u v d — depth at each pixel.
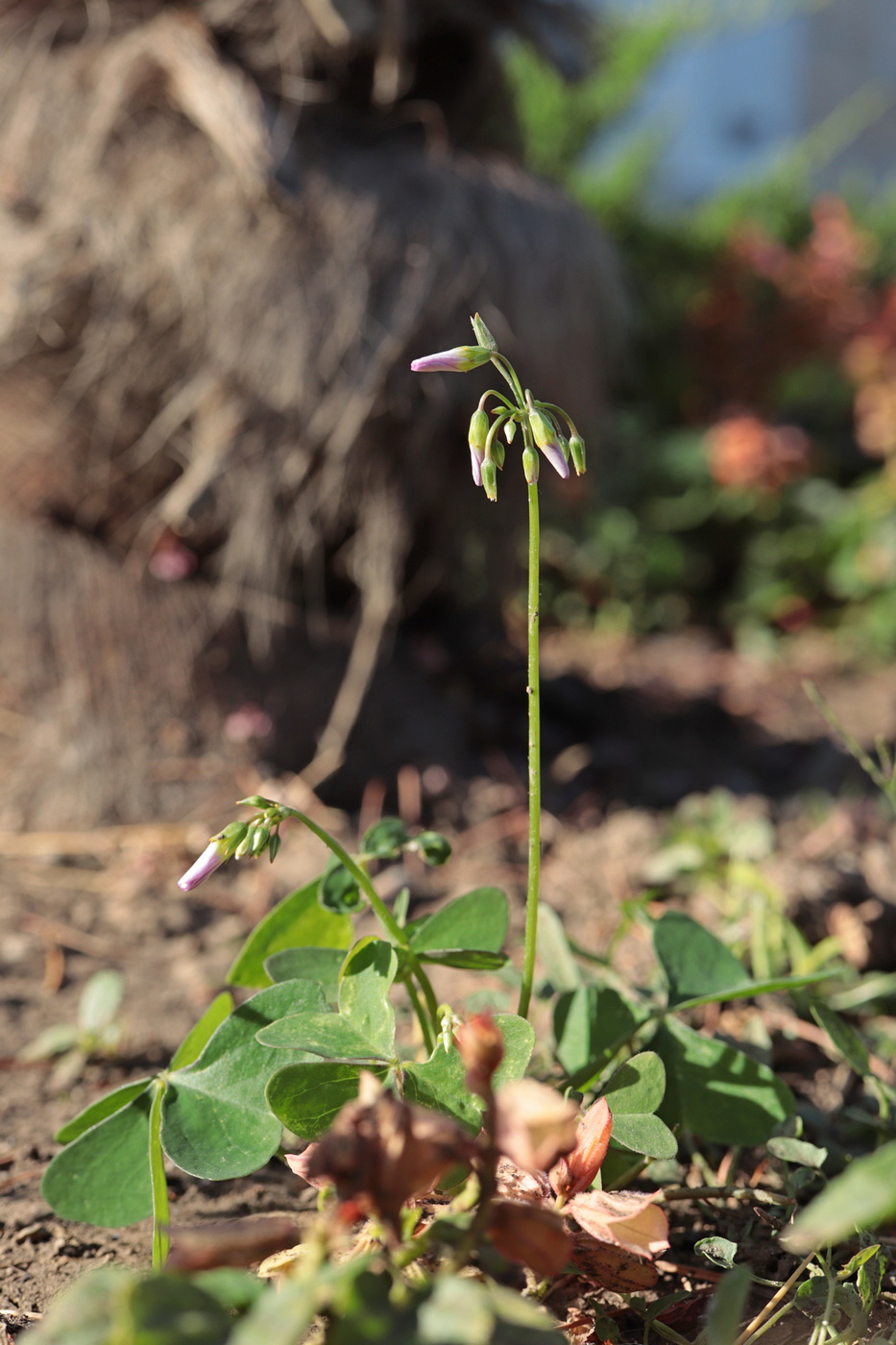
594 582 2.21
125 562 1.10
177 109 0.97
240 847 0.69
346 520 1.07
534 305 1.04
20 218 0.96
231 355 0.97
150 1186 0.70
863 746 1.51
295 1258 0.67
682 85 3.47
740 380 2.23
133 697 1.10
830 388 2.53
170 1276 0.60
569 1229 0.70
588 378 1.12
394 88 1.00
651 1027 0.76
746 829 1.07
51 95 0.96
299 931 0.77
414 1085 0.68
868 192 2.87
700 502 2.27
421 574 1.21
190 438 1.02
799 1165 0.77
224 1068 0.70
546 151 2.29
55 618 1.09
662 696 1.75
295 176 0.96
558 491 1.20
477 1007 0.80
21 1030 0.87
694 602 2.29
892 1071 0.84
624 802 1.29
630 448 2.27
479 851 1.13
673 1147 0.69
